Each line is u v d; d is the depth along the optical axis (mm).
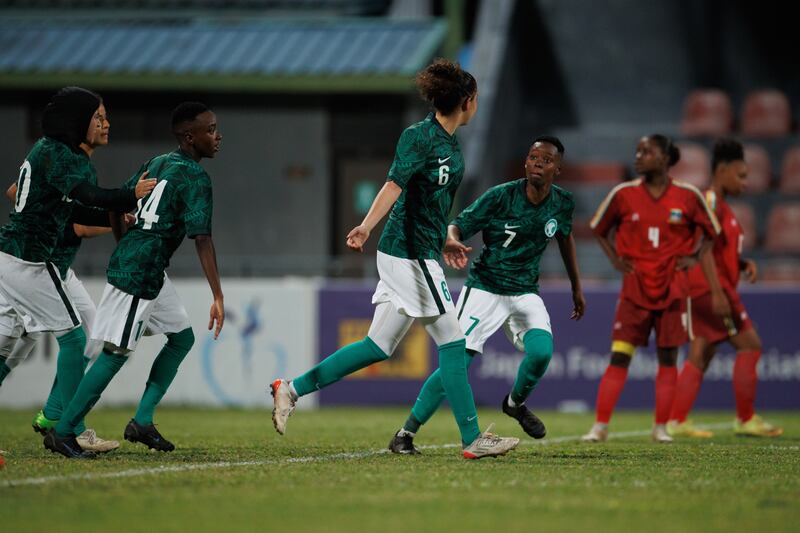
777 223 59688
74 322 22516
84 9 68125
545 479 19234
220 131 60500
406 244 21438
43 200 21703
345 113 60469
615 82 68625
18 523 14836
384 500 16719
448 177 21328
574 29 69062
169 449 23969
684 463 22359
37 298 22031
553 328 45438
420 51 60094
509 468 20828
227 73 59344
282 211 60312
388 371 45562
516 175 64875
